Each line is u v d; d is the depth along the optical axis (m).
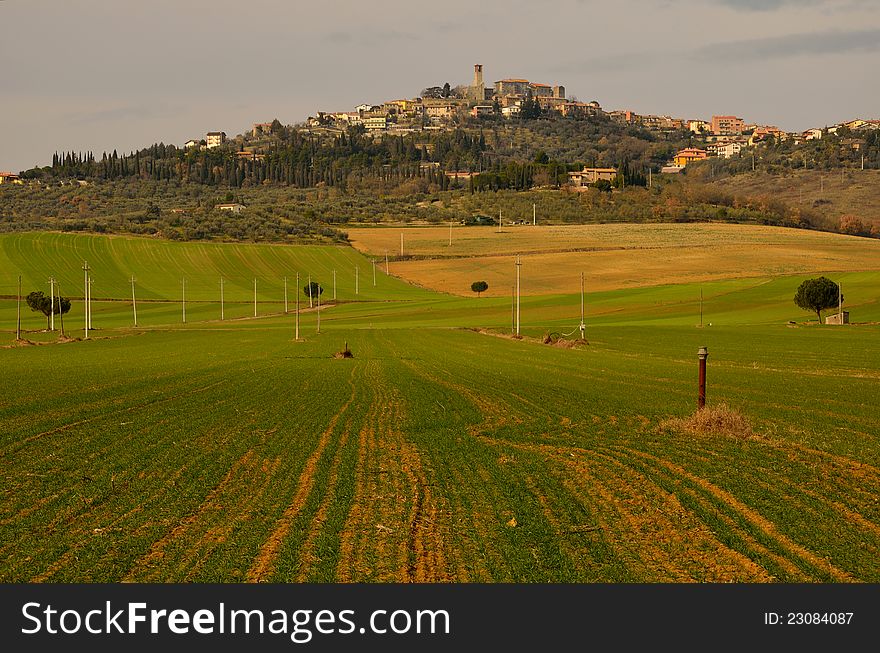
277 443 60.22
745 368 131.12
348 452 56.53
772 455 54.44
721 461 52.47
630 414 76.12
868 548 35.00
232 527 37.94
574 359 153.38
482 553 34.47
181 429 67.12
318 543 35.66
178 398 89.69
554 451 56.66
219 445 59.34
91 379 112.12
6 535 37.00
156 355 169.38
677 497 43.00
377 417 74.81
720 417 64.25
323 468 50.81
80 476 48.75
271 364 143.38
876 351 166.88
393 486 45.97
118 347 198.88
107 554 34.53
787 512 39.97
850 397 88.44
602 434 64.25
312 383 107.38
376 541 35.88
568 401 86.62
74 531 37.53
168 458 54.28
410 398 90.12
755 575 32.38
